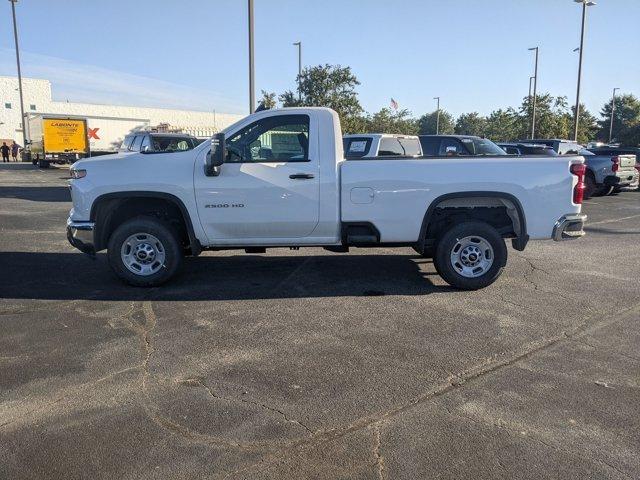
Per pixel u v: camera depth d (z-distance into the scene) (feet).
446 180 20.66
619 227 40.22
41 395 12.81
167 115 246.27
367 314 18.81
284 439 11.01
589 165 59.21
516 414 12.01
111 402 12.49
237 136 21.01
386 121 180.45
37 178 83.87
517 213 20.92
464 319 18.34
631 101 317.63
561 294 21.45
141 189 20.71
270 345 15.98
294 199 20.79
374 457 10.39
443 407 12.32
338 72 110.01
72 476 9.83
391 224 20.99
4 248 30.12
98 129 127.34
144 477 9.79
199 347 15.79
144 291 21.45
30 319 18.11
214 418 11.80
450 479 9.76
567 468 10.07
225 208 20.88
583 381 13.67
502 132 218.38
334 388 13.24
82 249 21.35
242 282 22.94
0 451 10.58
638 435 11.19
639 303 20.31
